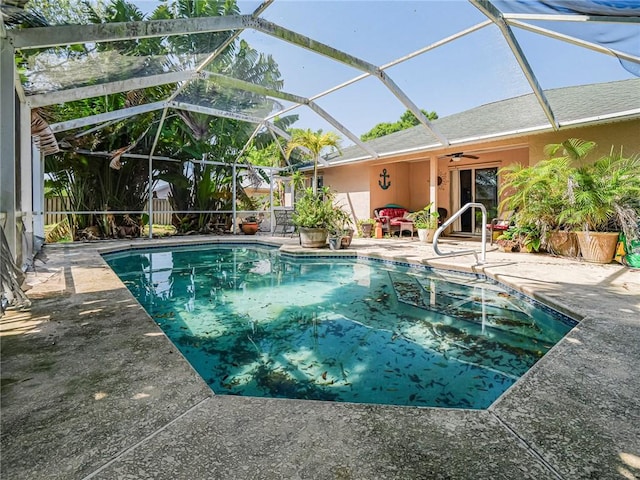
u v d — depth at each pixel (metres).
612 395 1.85
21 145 5.50
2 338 2.63
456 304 4.50
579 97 8.65
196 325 3.77
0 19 3.61
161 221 14.84
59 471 1.30
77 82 5.98
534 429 1.57
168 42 5.38
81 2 4.12
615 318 3.10
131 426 1.57
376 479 1.27
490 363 2.81
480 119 10.34
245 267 7.32
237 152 13.27
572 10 3.91
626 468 1.33
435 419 1.65
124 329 2.84
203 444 1.45
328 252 8.05
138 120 9.98
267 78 7.42
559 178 6.55
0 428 1.55
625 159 6.11
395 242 9.72
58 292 4.08
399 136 13.52
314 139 10.80
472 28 5.32
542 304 3.95
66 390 1.88
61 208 11.48
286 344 3.24
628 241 5.74
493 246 8.56
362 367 2.76
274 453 1.40
